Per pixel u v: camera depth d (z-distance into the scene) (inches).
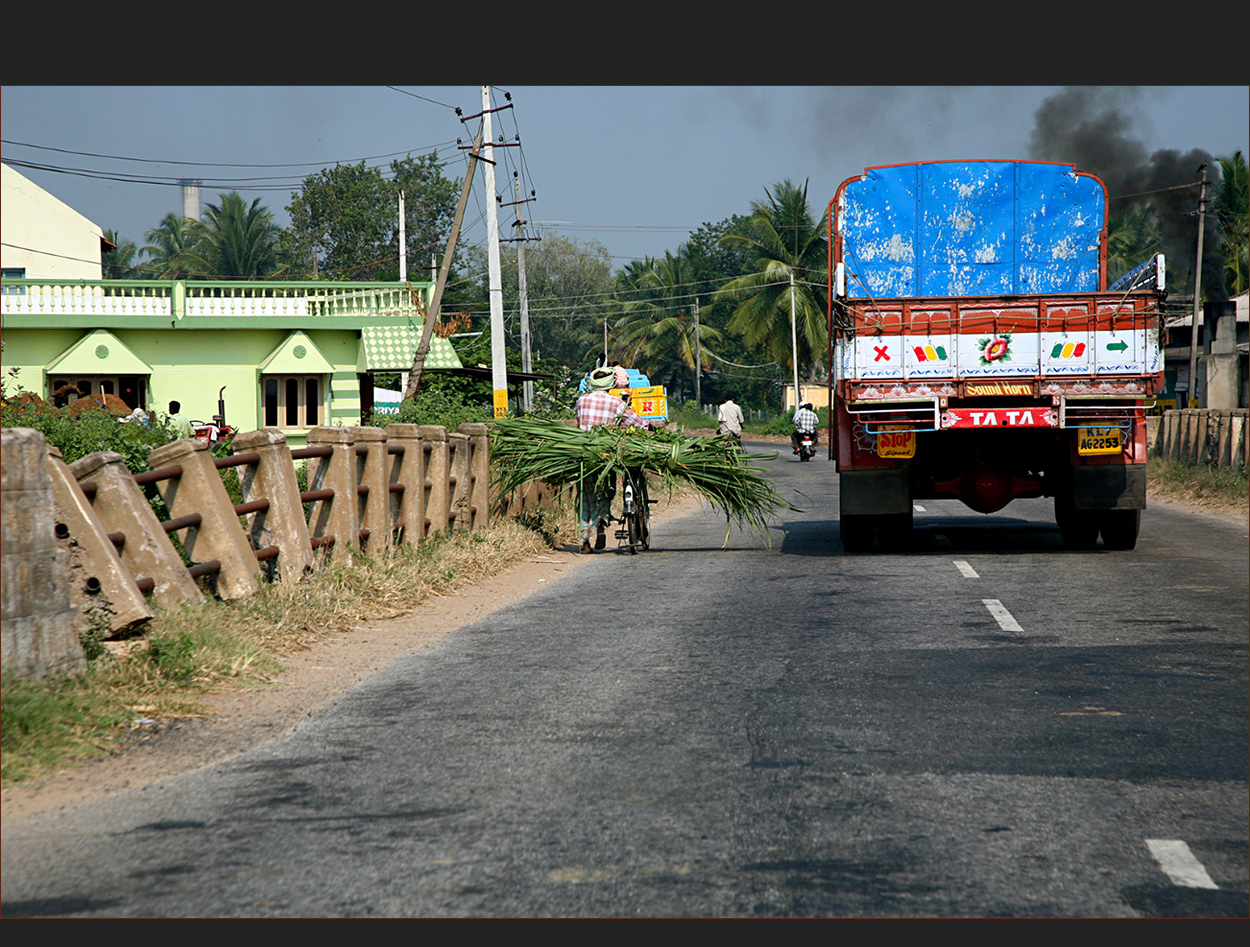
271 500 556.1
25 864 238.1
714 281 4982.8
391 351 1857.8
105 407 1193.4
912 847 244.2
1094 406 713.6
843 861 237.1
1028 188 783.7
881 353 720.3
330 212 4089.6
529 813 267.4
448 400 1817.2
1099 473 740.7
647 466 836.6
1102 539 800.9
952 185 786.8
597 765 304.2
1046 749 314.2
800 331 3528.5
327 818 265.0
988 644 463.8
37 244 2454.5
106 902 219.6
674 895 221.6
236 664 410.9
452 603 604.7
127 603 399.2
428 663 444.8
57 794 281.4
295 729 343.9
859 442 764.0
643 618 545.0
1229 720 342.0
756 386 5162.4
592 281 5049.2
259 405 1806.1
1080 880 227.0
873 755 310.5
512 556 785.6
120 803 275.7
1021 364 712.4
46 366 1710.1
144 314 1750.7
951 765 300.5
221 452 1104.2
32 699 316.2
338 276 3914.9
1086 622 509.7
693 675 414.6
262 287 1820.9
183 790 285.6
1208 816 261.0
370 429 676.7
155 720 348.8
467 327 2459.4
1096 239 783.1
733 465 837.8
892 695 378.9
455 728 344.2
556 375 2320.4
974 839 248.2
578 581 694.5
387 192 4099.4
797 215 3506.4
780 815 264.2
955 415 717.3
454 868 235.3
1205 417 1400.1
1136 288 748.0
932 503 1264.8
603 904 217.9
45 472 348.5
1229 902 217.0
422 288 1985.7
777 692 385.7
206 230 4092.0
